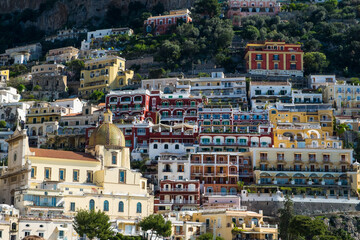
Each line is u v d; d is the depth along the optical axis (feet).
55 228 586.45
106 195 649.61
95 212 595.88
